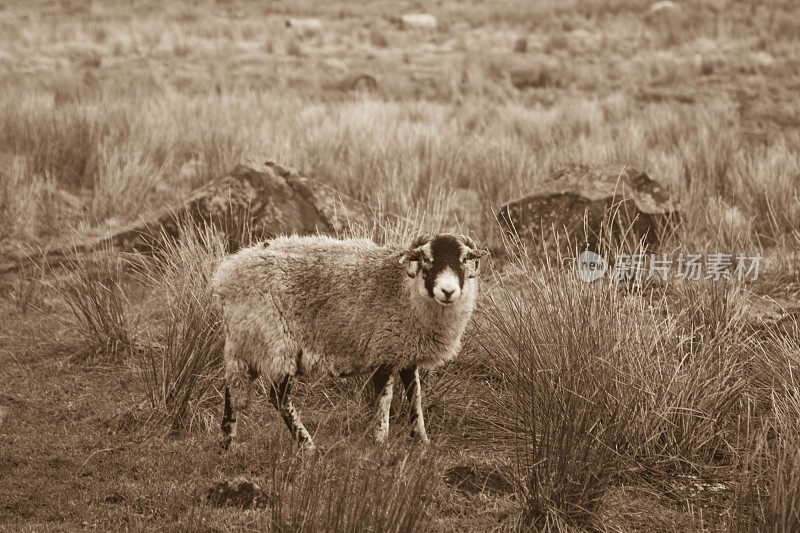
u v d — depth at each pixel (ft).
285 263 29.25
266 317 28.55
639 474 28.68
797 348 33.68
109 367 36.99
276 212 47.39
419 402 30.30
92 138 62.90
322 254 29.84
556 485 25.91
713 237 46.62
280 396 29.09
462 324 29.71
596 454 26.16
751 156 63.41
